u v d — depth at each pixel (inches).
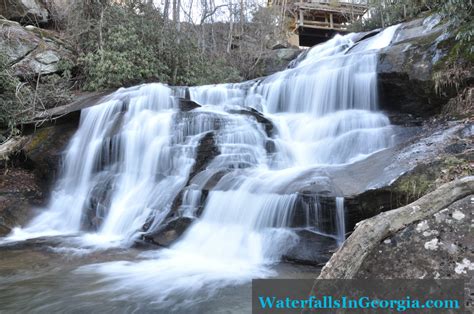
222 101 370.3
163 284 140.3
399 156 178.1
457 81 209.3
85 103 332.2
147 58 422.9
